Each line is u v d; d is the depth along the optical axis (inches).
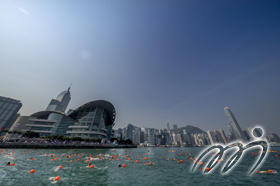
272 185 429.1
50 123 3422.7
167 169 688.4
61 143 1983.3
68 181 434.6
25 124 3157.0
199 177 530.9
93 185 406.9
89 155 1187.9
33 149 1614.2
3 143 1608.0
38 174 501.7
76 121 3617.1
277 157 1225.4
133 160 1008.9
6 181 412.8
